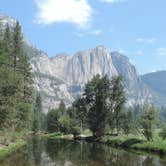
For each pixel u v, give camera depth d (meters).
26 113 78.31
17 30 81.44
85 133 143.00
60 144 89.00
